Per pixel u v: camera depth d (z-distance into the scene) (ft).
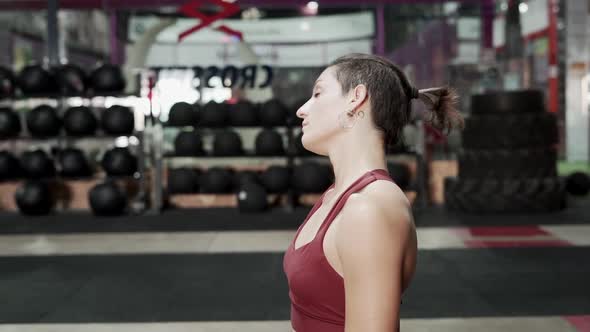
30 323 9.09
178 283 11.37
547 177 19.54
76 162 20.75
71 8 29.78
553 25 36.47
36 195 19.95
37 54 32.89
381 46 31.91
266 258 13.44
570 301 9.86
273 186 20.89
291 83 32.17
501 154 19.39
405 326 8.73
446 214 19.43
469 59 30.01
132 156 20.70
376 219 2.17
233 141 21.29
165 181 22.88
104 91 20.90
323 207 2.64
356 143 2.53
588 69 37.01
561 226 16.85
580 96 37.24
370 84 2.50
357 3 29.91
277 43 32.07
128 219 19.48
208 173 21.66
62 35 31.83
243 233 16.63
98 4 29.66
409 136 22.36
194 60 31.37
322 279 2.35
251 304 9.93
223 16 26.35
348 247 2.18
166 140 25.86
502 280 11.23
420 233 16.05
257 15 31.89
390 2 29.73
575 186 23.40
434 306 9.69
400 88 2.57
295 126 21.40
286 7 30.25
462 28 32.24
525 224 17.28
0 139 21.04
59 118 21.07
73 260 13.47
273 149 21.12
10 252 14.38
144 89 21.81
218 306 9.85
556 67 36.42
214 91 26.61
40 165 20.38
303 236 2.63
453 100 2.97
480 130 19.71
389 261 2.15
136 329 8.77
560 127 37.70
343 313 2.35
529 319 8.98
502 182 19.34
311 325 2.45
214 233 16.69
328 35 32.09
